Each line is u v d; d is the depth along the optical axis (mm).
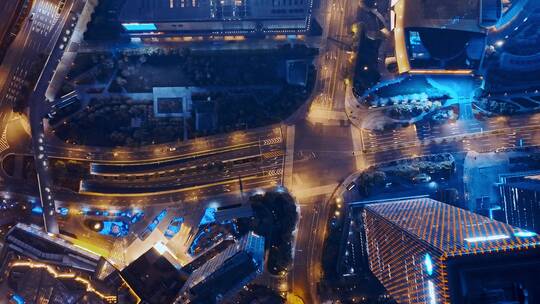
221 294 191875
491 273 153500
